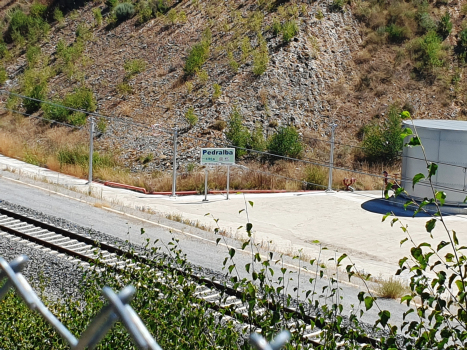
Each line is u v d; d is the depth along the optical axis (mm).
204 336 7699
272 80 38625
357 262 19156
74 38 48969
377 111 37594
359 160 34344
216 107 37031
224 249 18453
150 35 46031
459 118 37438
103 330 3604
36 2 54781
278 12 44156
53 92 42375
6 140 35656
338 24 43469
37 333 8633
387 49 42219
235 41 42375
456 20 44844
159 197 28031
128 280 10195
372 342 10406
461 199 26188
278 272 16062
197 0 48469
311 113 37188
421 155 26656
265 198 28781
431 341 6340
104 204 23594
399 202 27344
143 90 40188
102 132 36812
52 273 13742
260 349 3271
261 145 34062
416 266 6309
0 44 50031
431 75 40219
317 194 29969
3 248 15562
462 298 6090
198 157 33406
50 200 23375
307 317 10984
